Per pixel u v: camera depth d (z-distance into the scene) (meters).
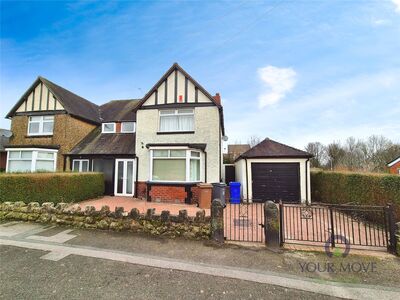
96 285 3.24
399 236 4.39
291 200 10.62
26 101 14.55
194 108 11.79
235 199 10.60
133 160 12.48
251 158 11.11
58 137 13.56
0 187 7.70
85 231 5.87
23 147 12.21
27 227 6.19
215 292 3.09
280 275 3.61
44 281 3.33
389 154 26.64
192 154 10.98
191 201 10.27
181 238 5.34
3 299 2.87
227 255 4.40
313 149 38.09
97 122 15.99
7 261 4.04
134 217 5.82
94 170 12.95
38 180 8.61
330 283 3.37
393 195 6.24
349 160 29.91
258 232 5.93
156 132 11.97
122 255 4.35
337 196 9.05
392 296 3.04
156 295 3.00
